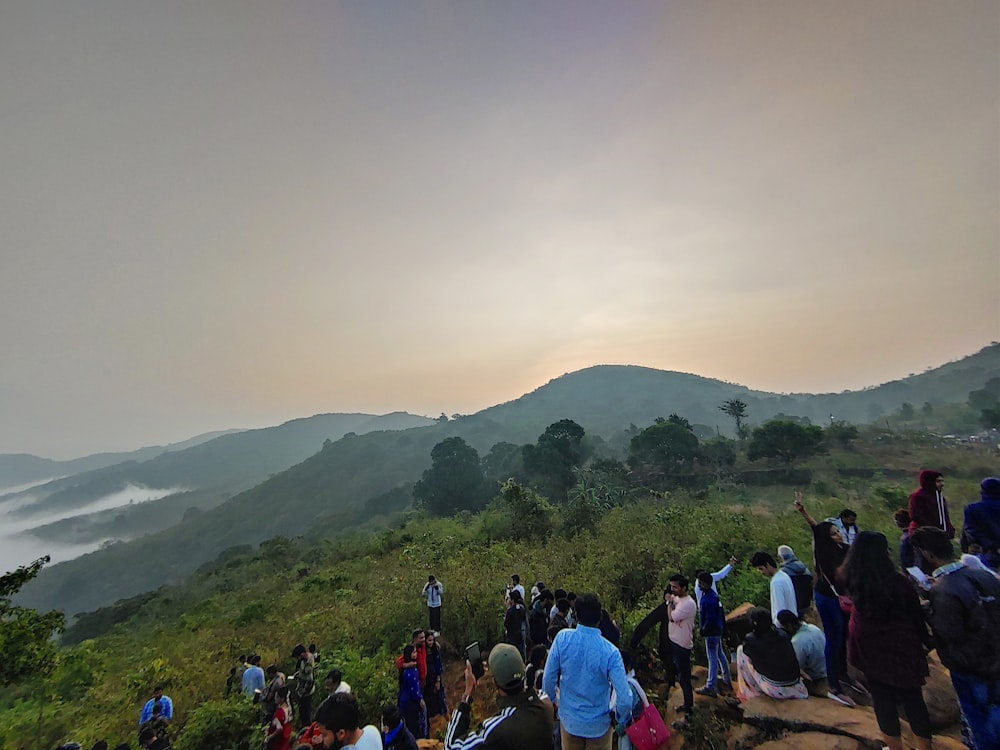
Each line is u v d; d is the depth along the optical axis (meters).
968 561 3.39
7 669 9.01
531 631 7.85
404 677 6.64
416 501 65.69
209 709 8.42
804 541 10.70
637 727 3.91
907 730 4.05
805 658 4.98
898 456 44.50
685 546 12.21
